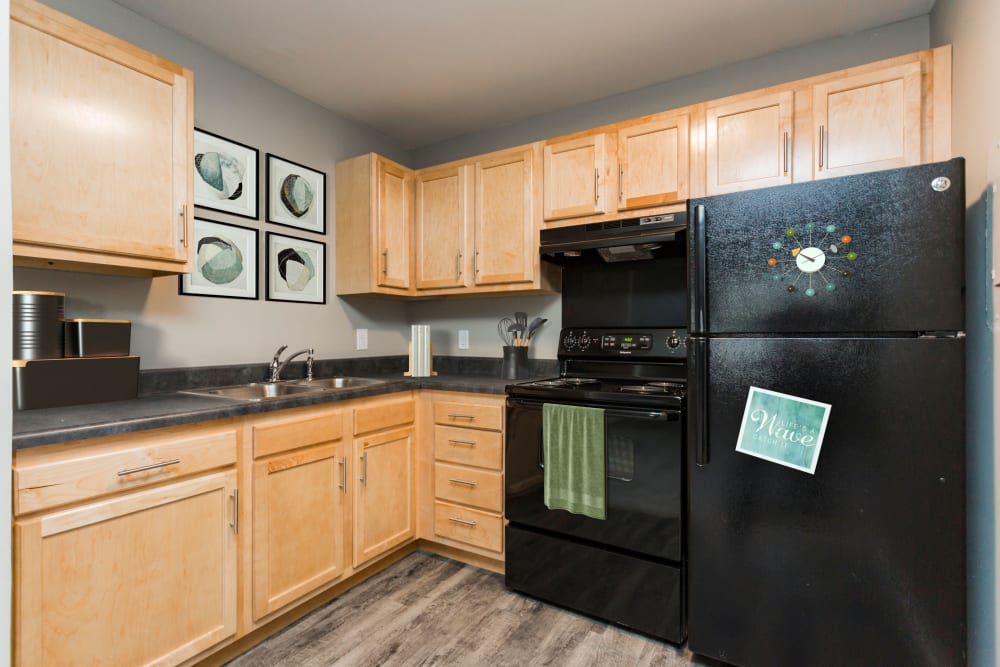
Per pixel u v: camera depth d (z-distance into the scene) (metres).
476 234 2.67
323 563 1.96
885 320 1.40
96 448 1.31
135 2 1.88
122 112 1.60
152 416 1.41
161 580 1.44
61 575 1.23
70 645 1.25
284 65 2.35
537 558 2.07
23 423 1.29
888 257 1.39
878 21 2.04
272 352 2.46
